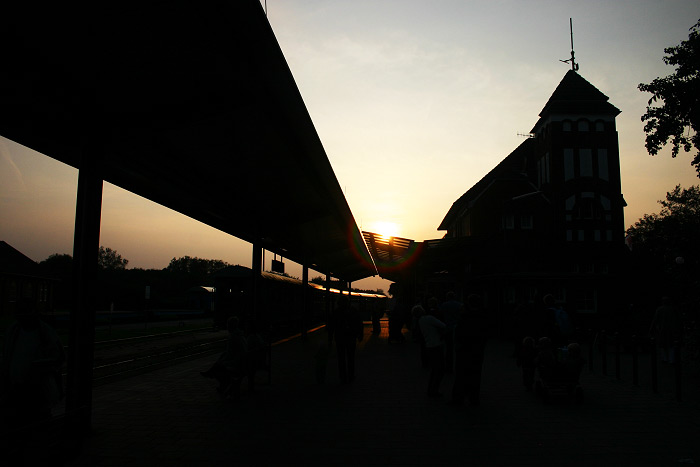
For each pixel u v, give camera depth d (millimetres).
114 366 13977
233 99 6219
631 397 8656
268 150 8430
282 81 6352
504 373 11508
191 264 140500
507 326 21906
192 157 8422
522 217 29250
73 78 5465
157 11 4406
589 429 6551
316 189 11516
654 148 18766
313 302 33906
